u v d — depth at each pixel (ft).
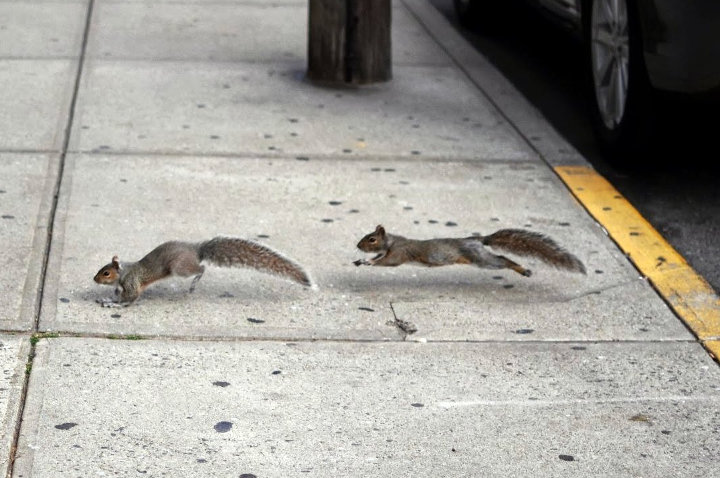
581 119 37.27
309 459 17.63
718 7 27.04
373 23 38.63
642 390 20.21
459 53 44.24
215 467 17.30
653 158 32.07
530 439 18.48
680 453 18.25
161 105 35.78
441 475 17.37
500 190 29.81
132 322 21.90
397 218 27.48
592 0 32.94
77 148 31.48
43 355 20.38
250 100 36.88
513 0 45.73
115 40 43.34
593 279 24.81
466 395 19.80
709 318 23.11
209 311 22.58
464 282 24.58
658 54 28.30
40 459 17.25
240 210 27.58
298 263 22.85
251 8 49.80
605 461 17.93
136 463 17.29
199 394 19.40
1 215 26.48
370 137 33.76
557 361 21.17
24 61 39.93
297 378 20.13
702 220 28.91
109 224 26.37
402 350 21.38
